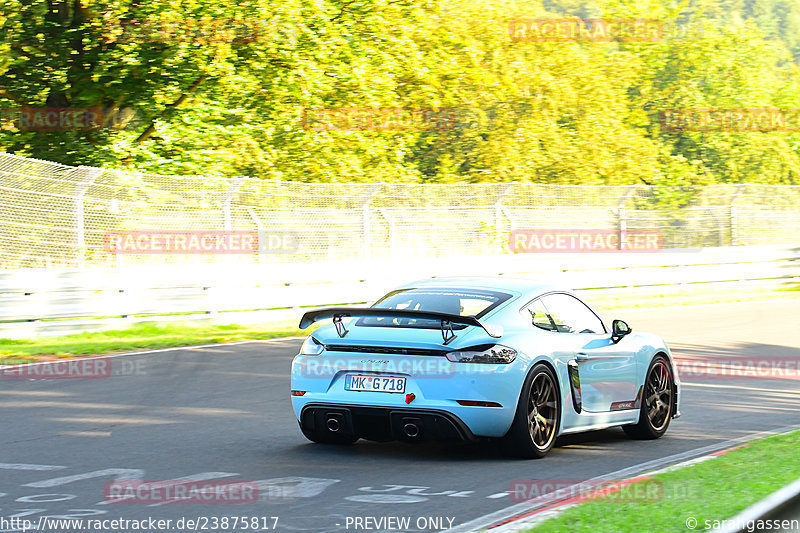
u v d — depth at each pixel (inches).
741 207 4141.2
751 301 3501.5
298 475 946.7
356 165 3929.6
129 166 3371.1
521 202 3452.3
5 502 825.5
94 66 3378.4
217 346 2140.7
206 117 3587.6
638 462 1042.7
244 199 2822.3
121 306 2377.0
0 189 2352.4
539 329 1087.0
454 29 4621.1
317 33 3683.6
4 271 2151.8
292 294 2758.4
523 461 1031.0
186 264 2652.6
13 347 2026.3
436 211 3228.3
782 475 876.6
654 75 7076.8
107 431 1204.5
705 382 1740.9
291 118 3752.5
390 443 1137.4
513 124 5251.0
